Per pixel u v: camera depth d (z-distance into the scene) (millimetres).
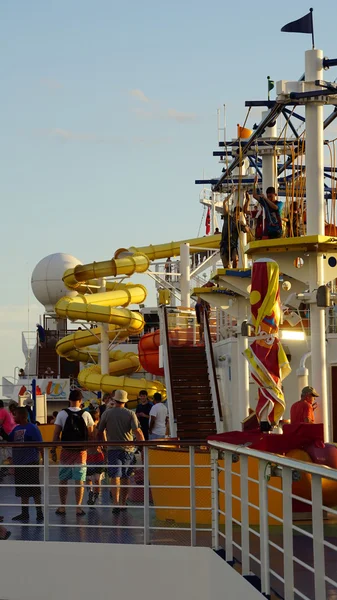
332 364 22359
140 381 44875
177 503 14305
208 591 11883
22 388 33094
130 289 49344
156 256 51219
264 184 21578
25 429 15141
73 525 13133
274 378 13305
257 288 13484
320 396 15172
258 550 11617
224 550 11578
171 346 30297
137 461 15453
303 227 18422
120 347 57250
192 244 50938
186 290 42719
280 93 15430
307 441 12359
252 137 18859
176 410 27719
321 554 7051
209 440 11883
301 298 15266
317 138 15609
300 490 12773
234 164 22000
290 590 7961
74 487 13172
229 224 21250
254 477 14031
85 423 15734
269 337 13406
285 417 23766
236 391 25516
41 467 13375
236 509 14086
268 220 16375
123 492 13117
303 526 12711
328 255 15281
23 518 13500
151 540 12633
